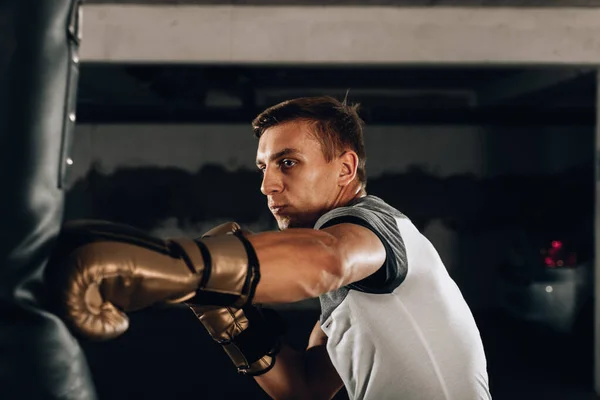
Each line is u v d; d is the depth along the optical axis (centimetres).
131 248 63
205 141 838
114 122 817
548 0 487
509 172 855
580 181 845
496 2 492
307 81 797
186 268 65
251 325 122
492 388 469
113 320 62
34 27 63
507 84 832
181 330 696
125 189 835
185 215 839
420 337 101
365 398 106
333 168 104
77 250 62
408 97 862
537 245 830
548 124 804
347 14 500
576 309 736
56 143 64
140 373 509
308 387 128
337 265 74
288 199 102
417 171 859
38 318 60
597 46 499
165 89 800
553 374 510
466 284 849
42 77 63
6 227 60
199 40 500
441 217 856
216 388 463
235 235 71
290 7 502
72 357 64
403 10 501
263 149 104
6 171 60
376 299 100
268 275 68
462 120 812
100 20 497
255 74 762
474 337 108
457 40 500
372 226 88
